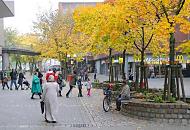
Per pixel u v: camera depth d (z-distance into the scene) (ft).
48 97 46.93
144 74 73.15
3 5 98.68
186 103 48.65
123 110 55.06
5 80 123.24
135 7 58.90
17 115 54.03
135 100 53.21
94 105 69.21
